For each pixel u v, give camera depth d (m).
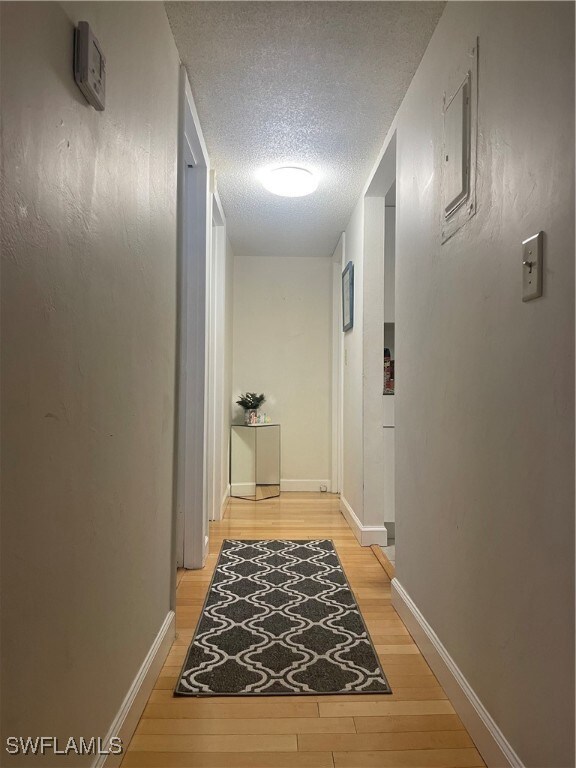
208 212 3.21
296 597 2.64
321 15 1.96
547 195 1.14
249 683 1.84
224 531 3.91
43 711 0.94
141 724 1.61
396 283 2.56
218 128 2.81
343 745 1.52
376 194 3.56
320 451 5.53
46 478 0.95
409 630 2.24
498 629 1.37
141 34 1.58
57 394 0.99
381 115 2.66
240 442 5.16
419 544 2.14
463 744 1.52
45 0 0.92
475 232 1.55
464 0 1.69
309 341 5.55
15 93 0.81
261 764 1.44
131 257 1.50
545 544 1.13
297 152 3.10
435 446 1.93
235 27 2.03
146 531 1.72
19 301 0.83
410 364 2.30
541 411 1.15
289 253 5.43
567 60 1.06
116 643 1.40
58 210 0.98
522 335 1.25
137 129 1.55
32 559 0.89
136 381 1.57
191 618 2.39
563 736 1.06
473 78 1.60
